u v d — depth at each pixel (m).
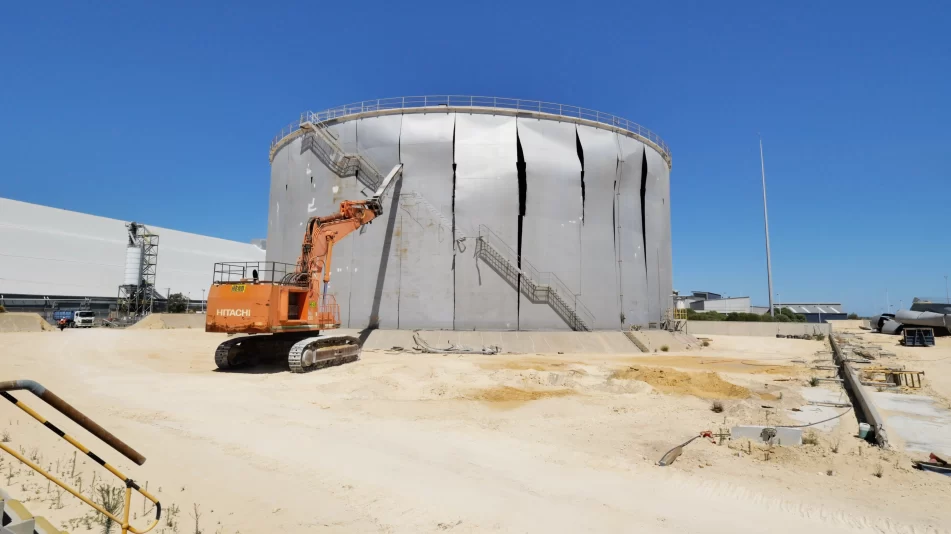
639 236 40.94
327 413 13.76
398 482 8.36
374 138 37.03
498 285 35.03
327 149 38.31
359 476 8.61
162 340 33.78
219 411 13.59
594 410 14.55
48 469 7.68
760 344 43.88
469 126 36.62
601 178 38.56
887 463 9.62
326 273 26.77
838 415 13.91
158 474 8.12
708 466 9.52
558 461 9.76
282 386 17.86
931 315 49.94
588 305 36.59
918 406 15.10
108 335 35.47
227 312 21.38
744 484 8.54
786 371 24.14
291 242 39.69
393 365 22.84
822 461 9.75
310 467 9.01
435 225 35.59
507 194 35.75
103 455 8.79
